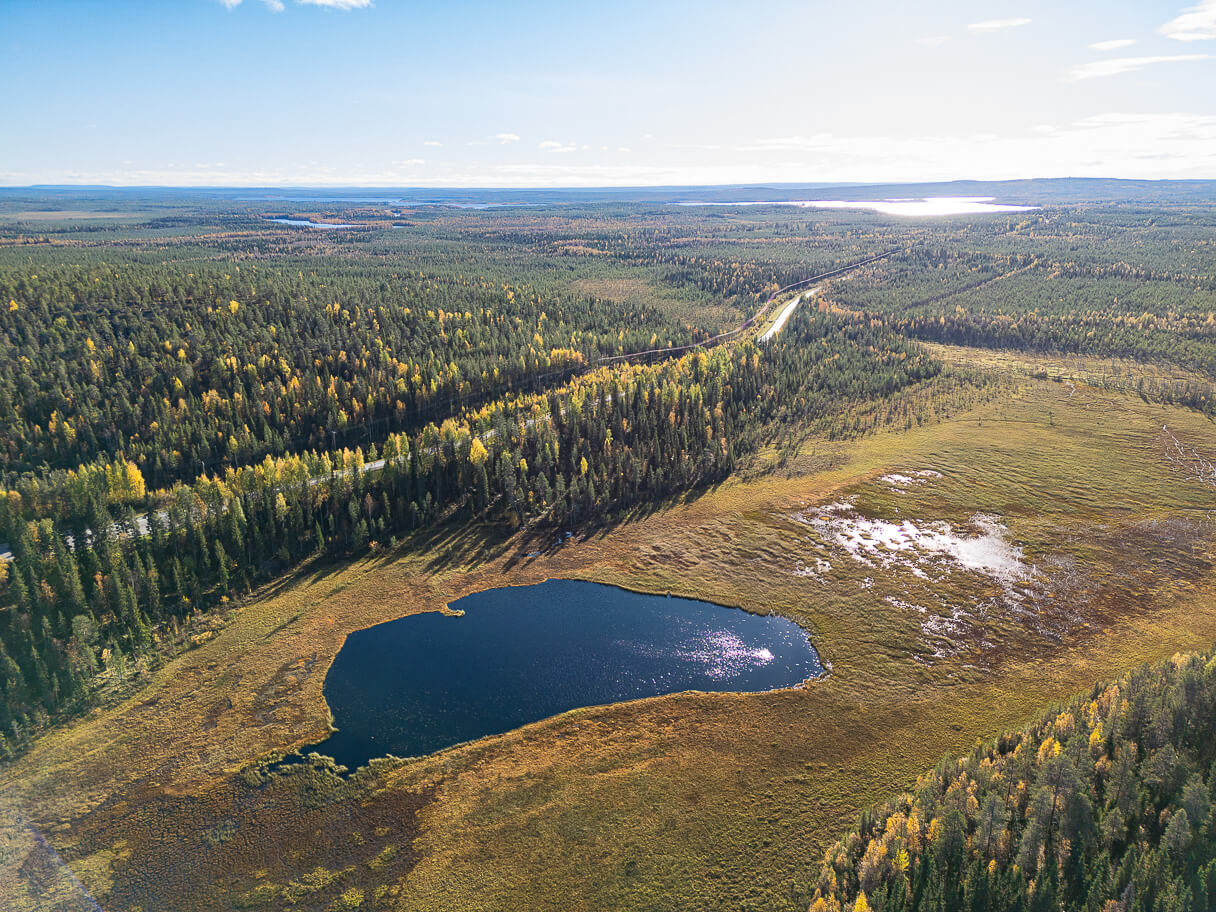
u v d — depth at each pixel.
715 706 79.75
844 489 134.00
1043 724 68.19
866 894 52.78
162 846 62.97
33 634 85.75
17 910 56.94
